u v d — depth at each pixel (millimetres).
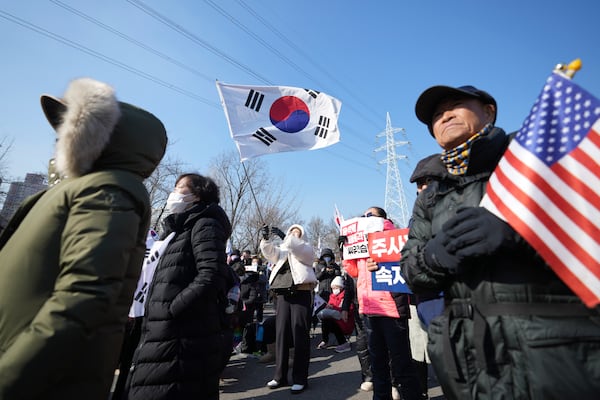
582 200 1126
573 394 1024
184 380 2037
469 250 1229
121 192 1271
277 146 5094
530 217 1142
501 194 1244
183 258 2279
